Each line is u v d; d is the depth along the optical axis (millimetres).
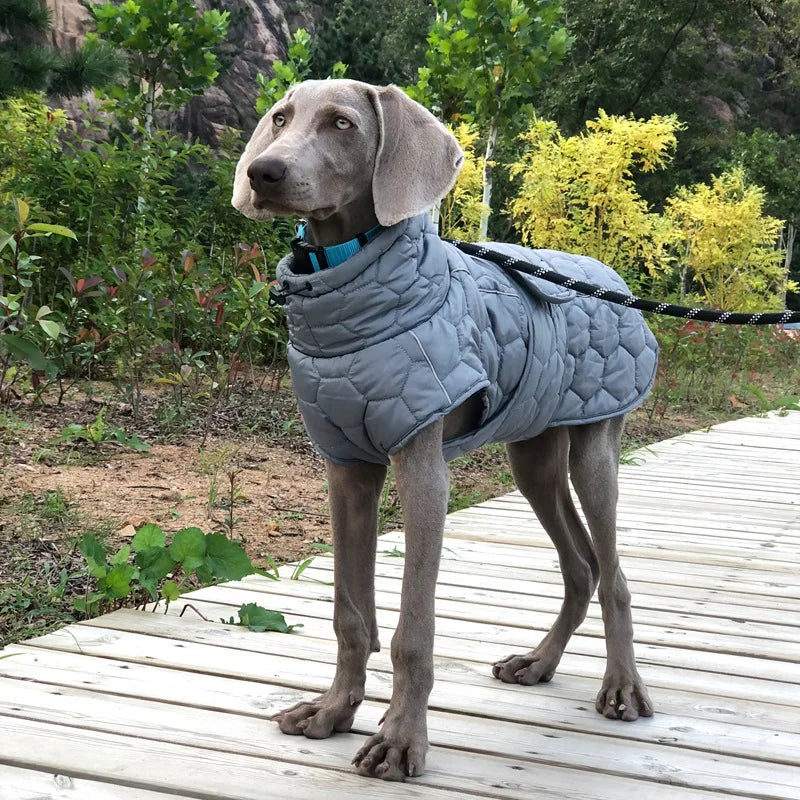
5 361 2955
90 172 3777
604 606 1505
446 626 1803
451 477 3139
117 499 2316
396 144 1294
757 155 11602
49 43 4480
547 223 5852
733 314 1408
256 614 1727
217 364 3467
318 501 2543
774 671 1652
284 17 14977
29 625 1681
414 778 1269
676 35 12828
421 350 1270
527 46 4727
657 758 1348
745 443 4176
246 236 4332
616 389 1525
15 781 1230
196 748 1318
